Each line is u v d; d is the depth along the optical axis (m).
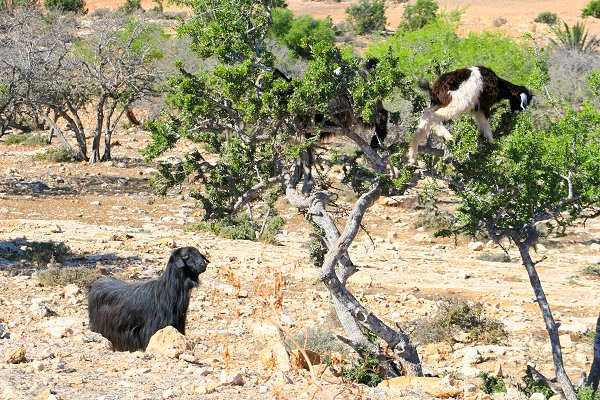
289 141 10.44
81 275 19.08
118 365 8.88
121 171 41.59
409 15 83.75
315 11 91.31
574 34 51.12
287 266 23.00
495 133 11.02
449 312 17.12
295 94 9.65
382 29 81.19
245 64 9.84
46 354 9.05
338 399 6.91
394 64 9.74
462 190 10.79
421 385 8.88
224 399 7.29
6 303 16.23
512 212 10.84
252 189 10.96
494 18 83.50
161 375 8.38
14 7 62.75
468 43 37.25
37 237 25.83
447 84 10.64
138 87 43.34
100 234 27.22
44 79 38.00
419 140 10.55
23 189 35.16
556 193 10.59
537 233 11.14
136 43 45.97
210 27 10.50
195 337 14.59
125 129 54.44
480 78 10.63
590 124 10.52
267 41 49.44
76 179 38.88
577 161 10.23
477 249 28.89
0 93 35.25
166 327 10.27
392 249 28.48
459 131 10.34
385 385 8.85
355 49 71.94
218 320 16.25
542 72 11.28
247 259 23.77
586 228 32.28
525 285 23.06
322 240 10.82
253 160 11.05
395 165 10.20
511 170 10.38
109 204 33.56
